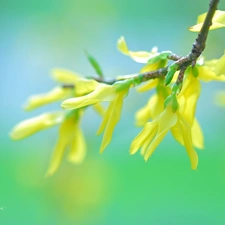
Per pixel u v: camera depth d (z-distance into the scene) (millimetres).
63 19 1000
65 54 1001
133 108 738
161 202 1013
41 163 791
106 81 524
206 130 1031
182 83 469
